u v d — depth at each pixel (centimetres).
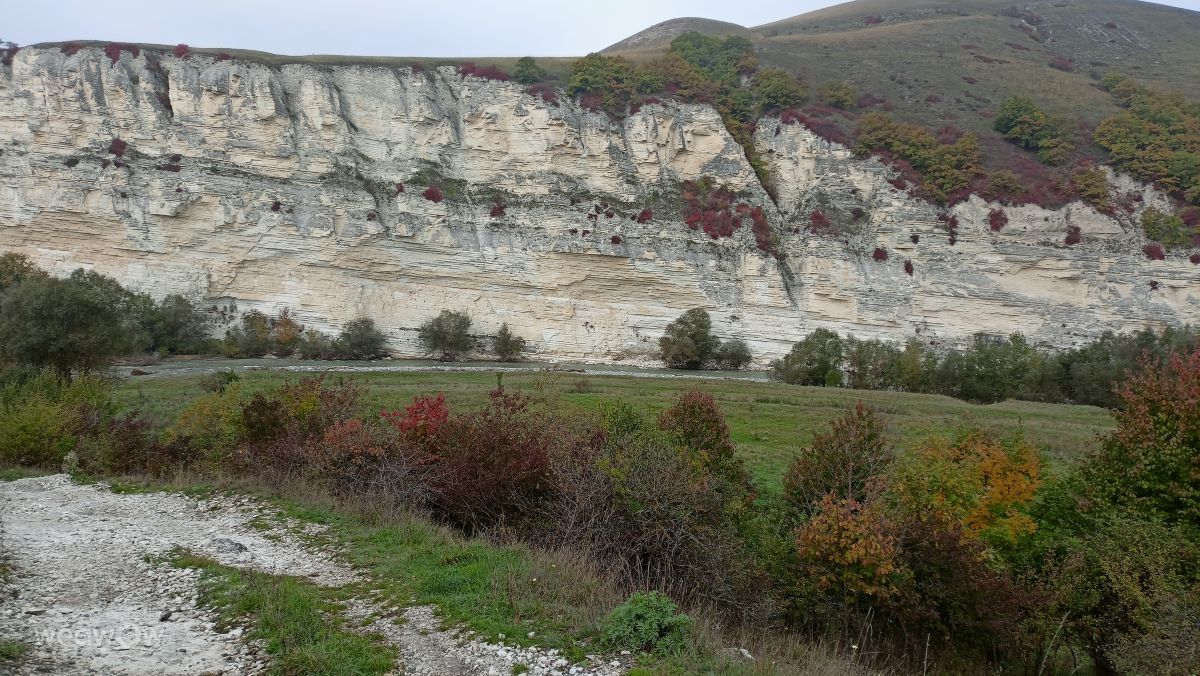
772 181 8512
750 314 7669
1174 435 1238
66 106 6694
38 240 6538
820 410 3444
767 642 950
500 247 7500
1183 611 970
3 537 1060
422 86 7838
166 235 6731
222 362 5962
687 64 9031
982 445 1368
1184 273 7081
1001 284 7394
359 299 7188
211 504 1320
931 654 1058
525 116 7900
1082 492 1342
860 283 7538
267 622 748
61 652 662
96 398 2120
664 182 8169
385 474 1358
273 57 7656
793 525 1245
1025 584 1155
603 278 7669
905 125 8244
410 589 887
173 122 6925
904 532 1084
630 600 837
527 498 1213
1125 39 11956
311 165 7231
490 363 6956
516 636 762
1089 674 1140
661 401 3506
